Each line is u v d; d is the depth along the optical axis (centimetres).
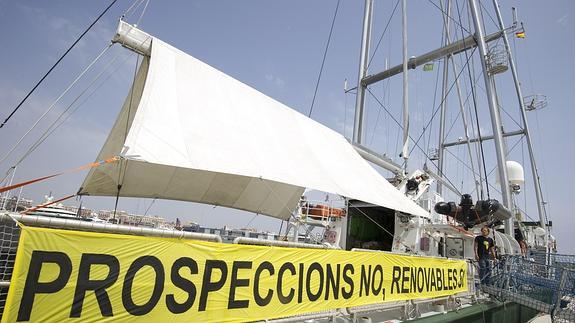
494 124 1628
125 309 297
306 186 686
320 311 477
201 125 629
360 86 2008
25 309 246
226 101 750
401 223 1159
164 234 344
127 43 623
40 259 257
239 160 620
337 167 881
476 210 1110
